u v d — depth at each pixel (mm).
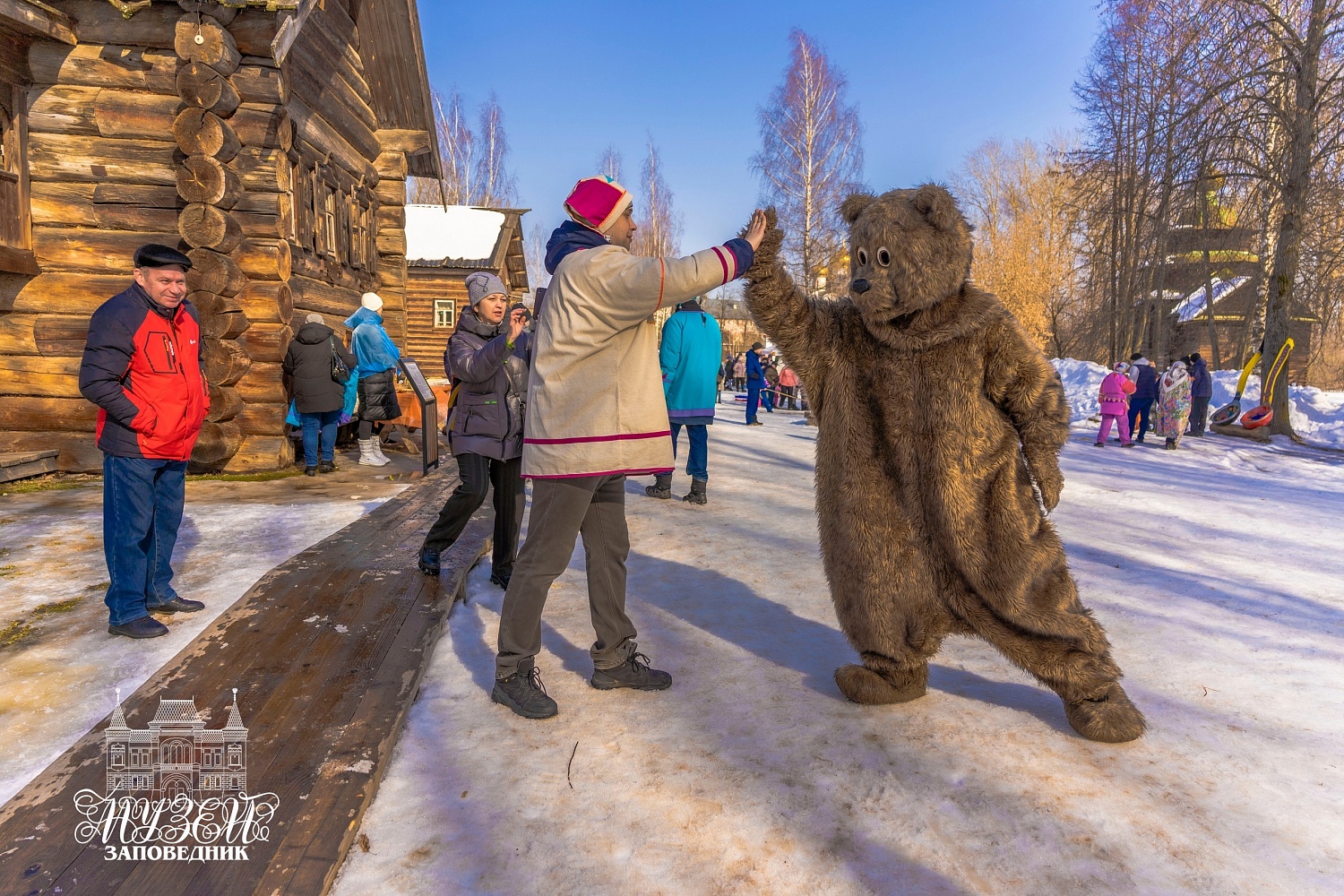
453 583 3914
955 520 2494
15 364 6977
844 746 2502
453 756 2414
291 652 3041
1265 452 13281
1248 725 2727
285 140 7289
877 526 2619
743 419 17594
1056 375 2471
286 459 7746
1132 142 24031
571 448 2520
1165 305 30078
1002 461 2498
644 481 7898
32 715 2588
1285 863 1958
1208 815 2154
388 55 10508
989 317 2449
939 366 2482
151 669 2963
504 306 3787
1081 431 16406
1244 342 27688
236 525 5184
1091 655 2557
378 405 8367
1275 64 15859
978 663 3271
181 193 6680
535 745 2488
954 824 2088
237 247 7117
